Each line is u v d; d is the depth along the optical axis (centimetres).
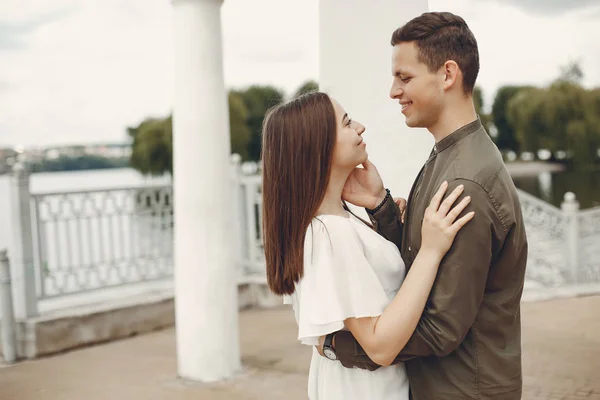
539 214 798
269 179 158
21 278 508
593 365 425
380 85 296
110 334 552
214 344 423
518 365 152
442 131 151
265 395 396
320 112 153
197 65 394
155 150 3806
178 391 409
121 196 592
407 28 149
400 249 178
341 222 153
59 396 412
